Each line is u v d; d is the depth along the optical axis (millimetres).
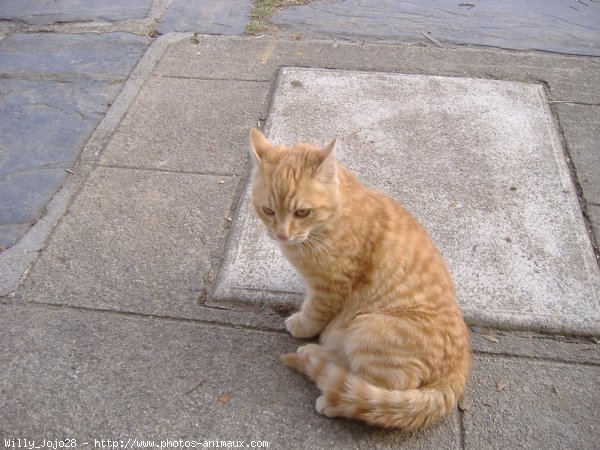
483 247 798
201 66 1129
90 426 624
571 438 625
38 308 726
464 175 906
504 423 635
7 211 840
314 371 634
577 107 1040
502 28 1259
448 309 634
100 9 1313
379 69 1124
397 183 892
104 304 732
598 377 673
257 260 779
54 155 935
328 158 616
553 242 806
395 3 1358
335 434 623
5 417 627
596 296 743
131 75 1104
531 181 896
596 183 894
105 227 823
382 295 642
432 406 597
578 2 1371
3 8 1312
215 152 945
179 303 736
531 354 693
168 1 1348
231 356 687
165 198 866
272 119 1002
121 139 966
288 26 1259
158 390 654
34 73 1109
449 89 1074
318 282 660
